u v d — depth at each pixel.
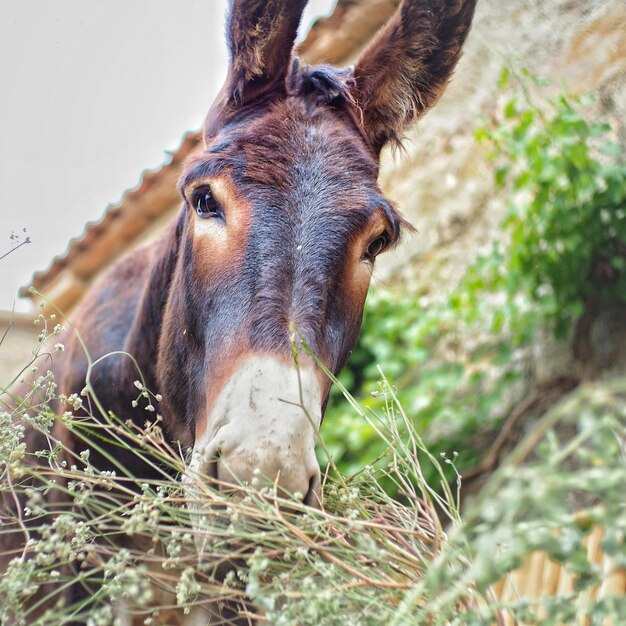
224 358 2.06
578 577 1.31
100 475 1.82
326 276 2.14
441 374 4.82
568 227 4.18
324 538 1.66
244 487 1.69
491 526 1.24
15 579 1.52
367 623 1.46
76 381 2.94
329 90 2.49
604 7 4.96
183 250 2.56
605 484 1.12
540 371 4.45
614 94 4.63
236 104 2.50
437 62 2.77
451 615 1.46
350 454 4.70
